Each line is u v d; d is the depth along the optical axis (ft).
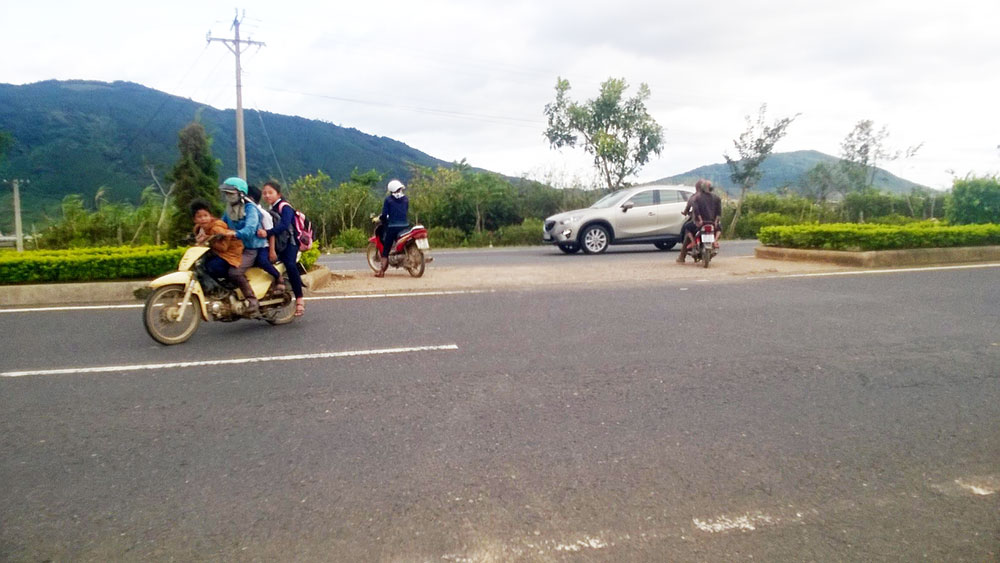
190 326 22.61
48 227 72.74
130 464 12.69
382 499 11.33
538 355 20.24
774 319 25.29
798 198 108.06
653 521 10.64
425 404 15.93
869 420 14.94
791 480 12.03
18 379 17.95
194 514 10.85
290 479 12.05
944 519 10.77
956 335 22.54
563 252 61.00
